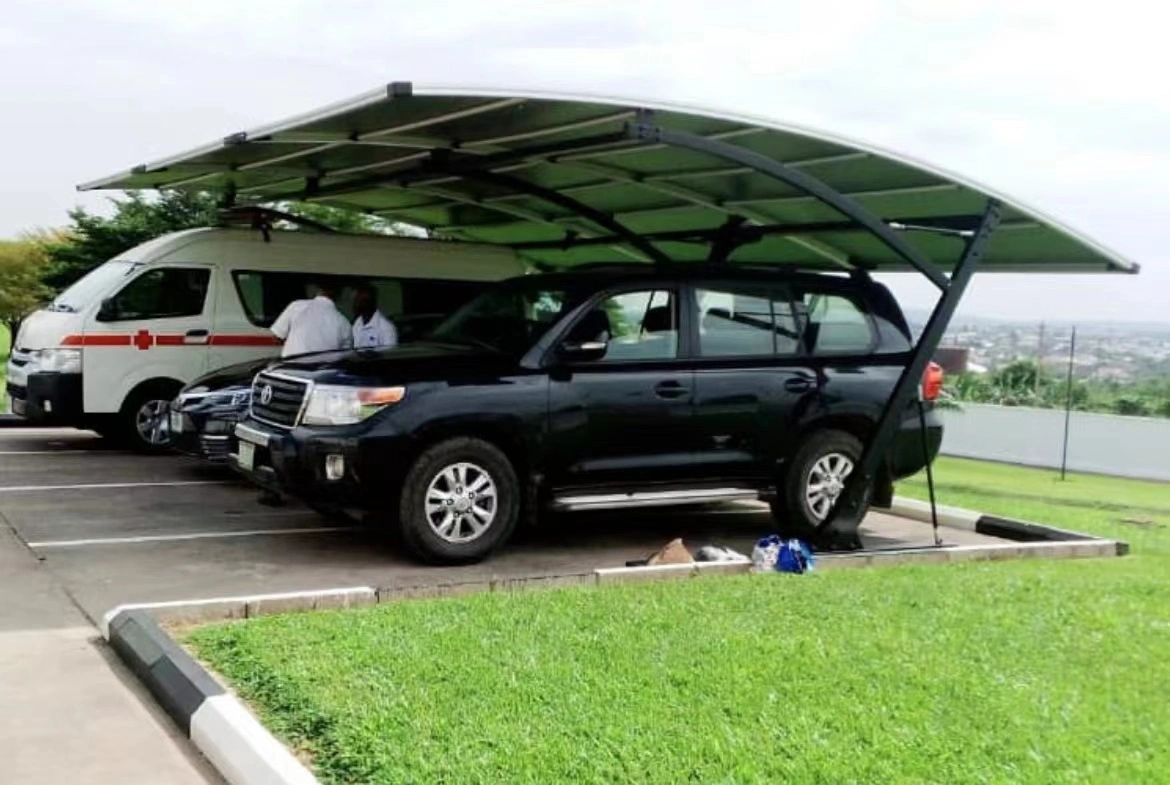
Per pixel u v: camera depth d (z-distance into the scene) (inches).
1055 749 169.6
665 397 316.2
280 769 151.1
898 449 349.1
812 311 346.6
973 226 335.9
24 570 278.8
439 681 192.1
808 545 319.3
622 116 287.6
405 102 279.4
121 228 856.9
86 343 458.6
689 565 284.0
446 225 587.5
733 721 177.0
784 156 324.2
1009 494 550.9
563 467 307.0
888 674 201.8
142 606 227.3
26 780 159.2
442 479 293.6
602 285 319.6
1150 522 449.7
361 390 286.5
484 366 300.8
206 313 480.7
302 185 485.7
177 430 404.5
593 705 182.1
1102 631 237.8
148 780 160.9
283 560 297.1
